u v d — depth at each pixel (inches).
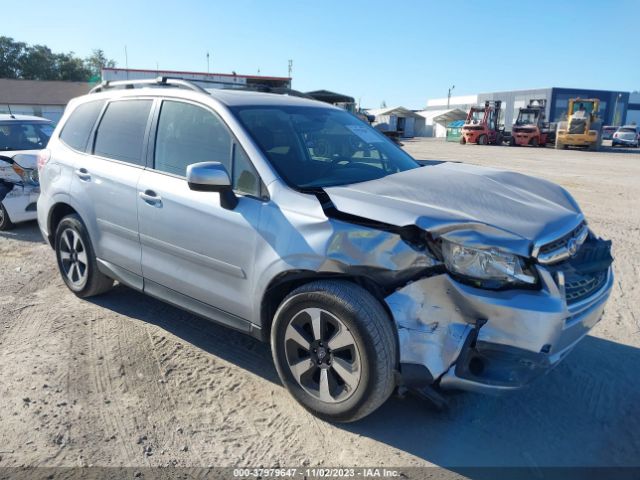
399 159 166.9
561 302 109.4
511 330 107.1
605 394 137.0
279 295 133.0
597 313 123.4
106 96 185.5
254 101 155.9
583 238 126.4
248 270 131.5
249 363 151.4
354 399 115.6
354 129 169.3
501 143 1587.1
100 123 181.5
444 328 110.4
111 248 171.5
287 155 139.3
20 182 298.4
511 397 135.0
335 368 118.3
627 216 363.9
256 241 128.6
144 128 164.2
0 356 154.1
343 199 120.4
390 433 120.9
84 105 194.2
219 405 131.3
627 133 1561.3
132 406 130.3
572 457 113.7
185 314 184.1
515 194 131.7
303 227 121.2
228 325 141.6
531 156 1032.8
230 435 120.0
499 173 151.3
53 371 145.8
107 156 174.4
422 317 111.1
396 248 111.2
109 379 142.3
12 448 114.9
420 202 118.8
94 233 176.9
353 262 114.1
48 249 269.0
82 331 170.4
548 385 140.9
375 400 113.8
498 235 109.1
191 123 152.3
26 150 324.5
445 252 109.3
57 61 3346.5
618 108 2731.3
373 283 116.3
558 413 128.8
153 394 135.6
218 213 136.0
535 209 122.9
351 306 112.0
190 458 112.4
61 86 2041.1
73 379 142.0
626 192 480.1
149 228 155.1
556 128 1467.8
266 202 129.3
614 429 123.0
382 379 112.0
